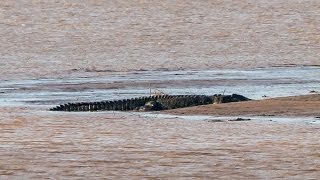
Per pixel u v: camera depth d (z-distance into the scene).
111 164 67.81
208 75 149.25
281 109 101.62
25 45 186.38
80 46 185.75
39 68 157.88
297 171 65.00
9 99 120.00
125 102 109.44
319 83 138.62
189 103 109.25
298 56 174.62
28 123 91.88
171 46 186.25
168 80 142.75
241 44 188.50
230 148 74.75
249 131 85.19
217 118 96.88
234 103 106.38
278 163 67.94
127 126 89.31
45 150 74.06
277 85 136.00
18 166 67.06
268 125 89.75
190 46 186.12
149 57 173.25
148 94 126.12
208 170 65.44
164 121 93.88
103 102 109.00
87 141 79.12
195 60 170.12
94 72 154.12
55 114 100.81
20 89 131.75
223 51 180.62
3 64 161.88
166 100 109.75
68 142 78.50
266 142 77.88
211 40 193.00
